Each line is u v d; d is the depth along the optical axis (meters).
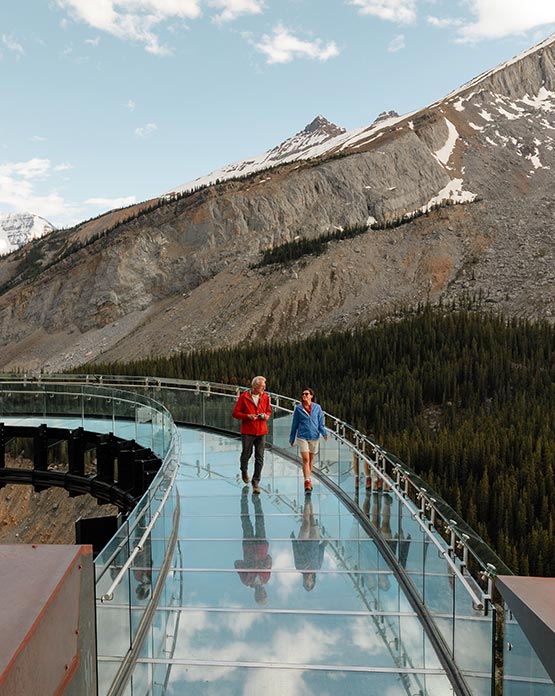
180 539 7.93
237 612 5.86
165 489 6.82
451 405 81.12
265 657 5.05
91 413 19.92
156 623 5.64
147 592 5.64
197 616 5.80
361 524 8.43
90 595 2.19
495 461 53.72
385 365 92.44
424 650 5.16
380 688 4.67
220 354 101.12
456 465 54.81
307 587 6.43
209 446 14.84
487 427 68.88
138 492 16.30
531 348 92.50
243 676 4.81
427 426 75.25
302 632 5.47
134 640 5.03
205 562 7.14
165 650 5.16
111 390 18.97
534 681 2.44
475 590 4.17
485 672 3.91
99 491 19.41
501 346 91.44
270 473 11.87
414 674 4.78
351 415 79.62
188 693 4.57
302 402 9.98
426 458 57.00
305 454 9.89
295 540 7.87
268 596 6.21
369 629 5.56
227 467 12.40
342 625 5.62
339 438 10.31
